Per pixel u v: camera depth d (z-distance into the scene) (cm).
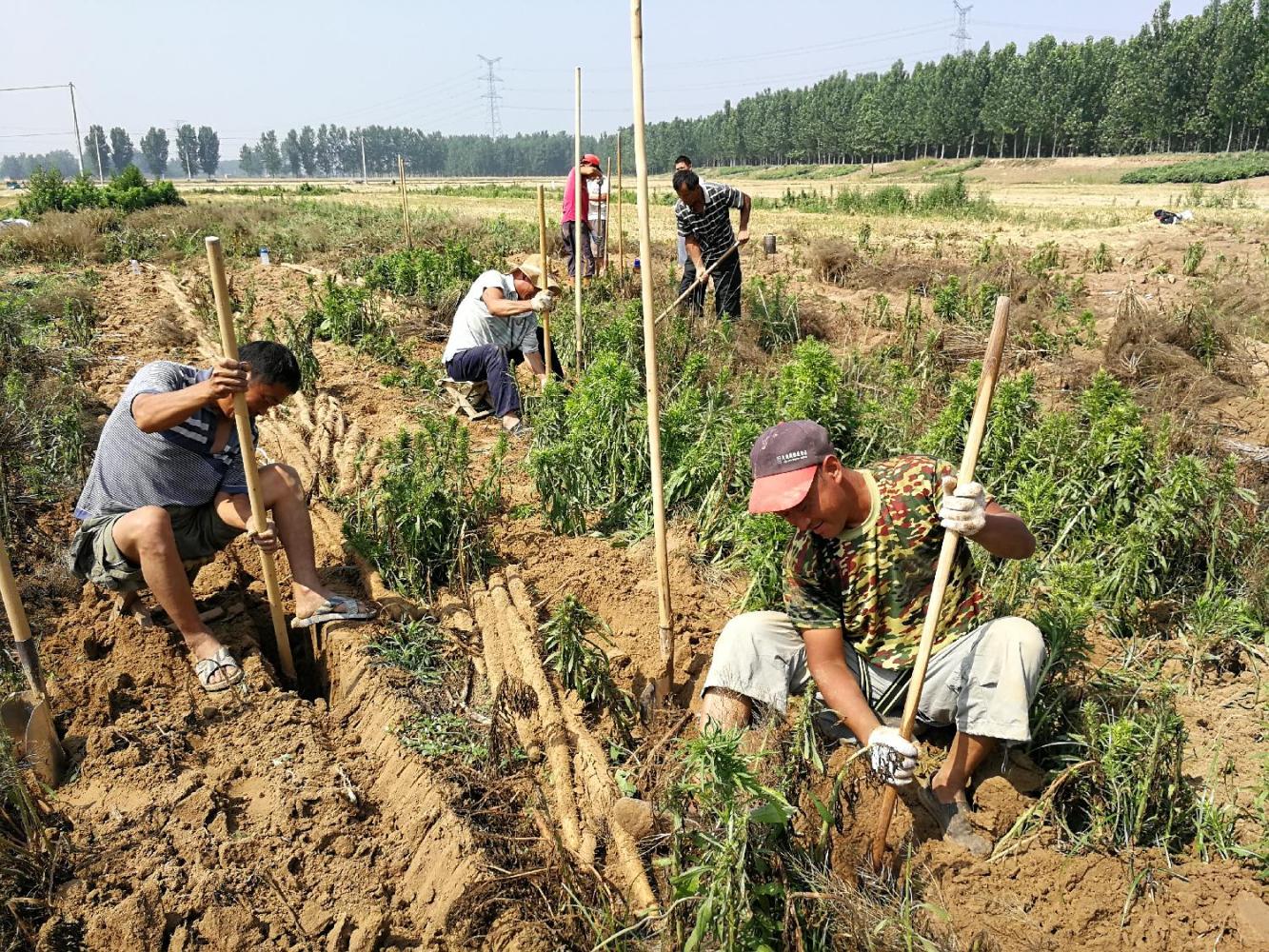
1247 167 4678
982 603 434
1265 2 6069
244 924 317
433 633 470
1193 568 514
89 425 724
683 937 290
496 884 321
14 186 6078
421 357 983
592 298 1098
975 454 286
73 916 320
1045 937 299
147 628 461
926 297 1249
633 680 427
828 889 300
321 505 604
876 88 9850
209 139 19312
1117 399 645
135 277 1467
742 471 570
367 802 379
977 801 342
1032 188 4494
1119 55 7538
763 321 983
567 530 575
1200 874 319
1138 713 370
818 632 328
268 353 429
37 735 371
